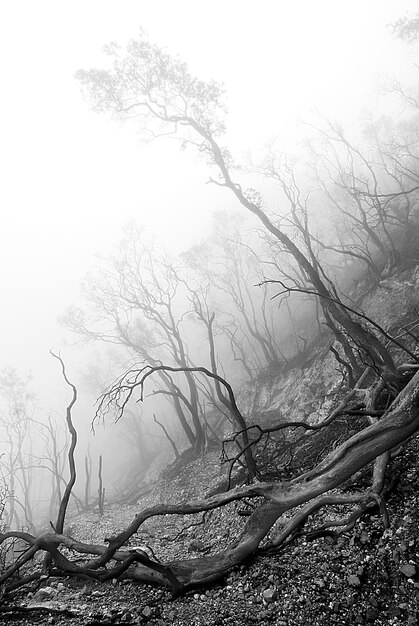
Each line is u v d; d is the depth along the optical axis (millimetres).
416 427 9328
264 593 8500
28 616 8320
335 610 7707
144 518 10477
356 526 10070
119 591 9727
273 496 9641
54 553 10609
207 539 14508
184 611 8352
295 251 18109
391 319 28516
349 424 15672
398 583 7918
